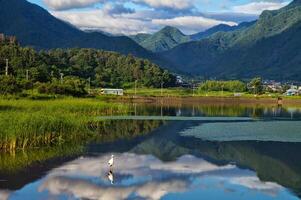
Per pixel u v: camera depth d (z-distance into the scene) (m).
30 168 37.59
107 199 28.27
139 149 51.53
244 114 127.25
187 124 88.56
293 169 39.75
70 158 43.25
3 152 45.62
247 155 48.03
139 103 188.75
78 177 34.16
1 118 49.88
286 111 148.38
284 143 59.03
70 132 57.09
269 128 81.50
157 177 34.97
